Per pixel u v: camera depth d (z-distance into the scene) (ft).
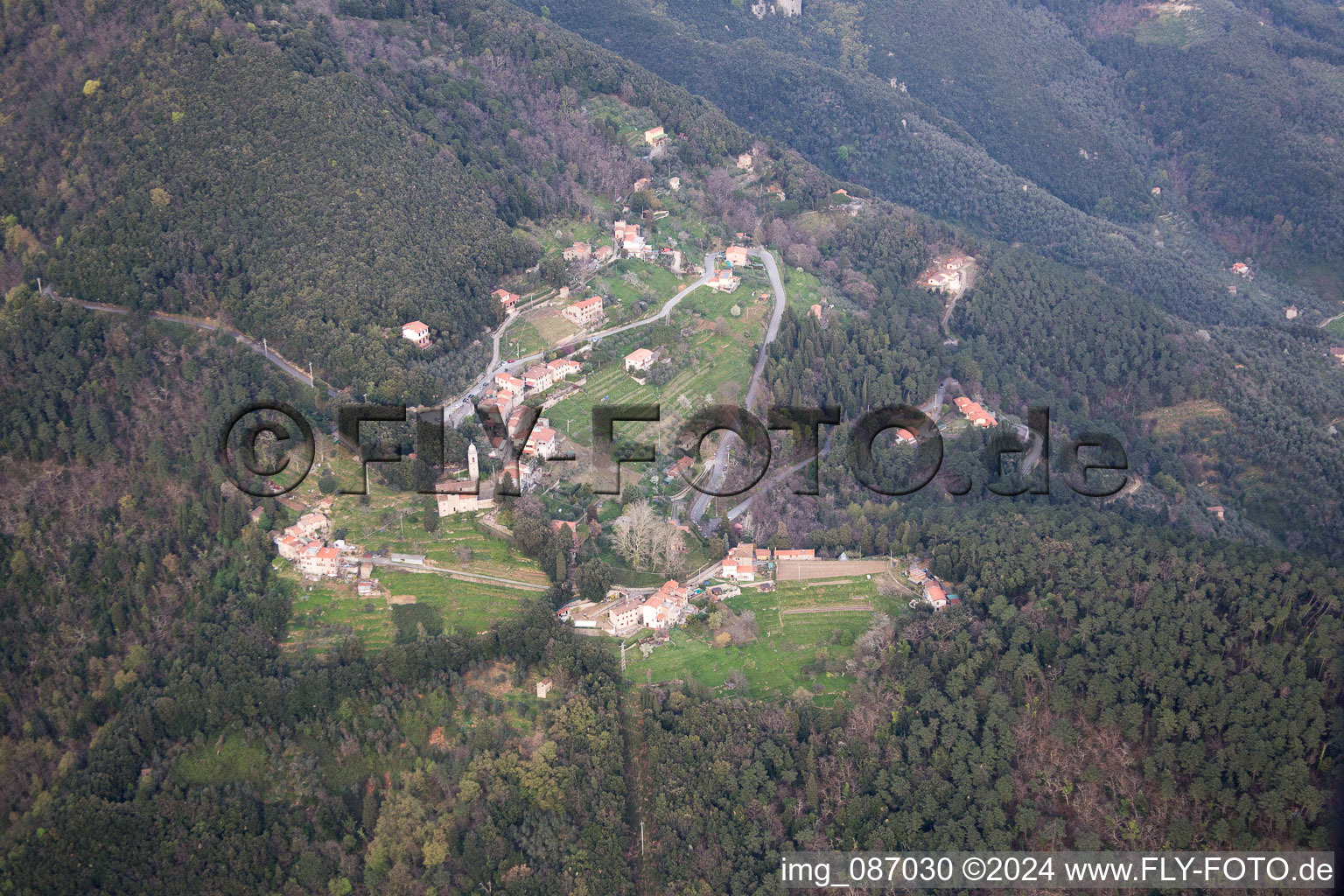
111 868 604.08
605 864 608.19
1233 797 604.49
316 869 598.34
